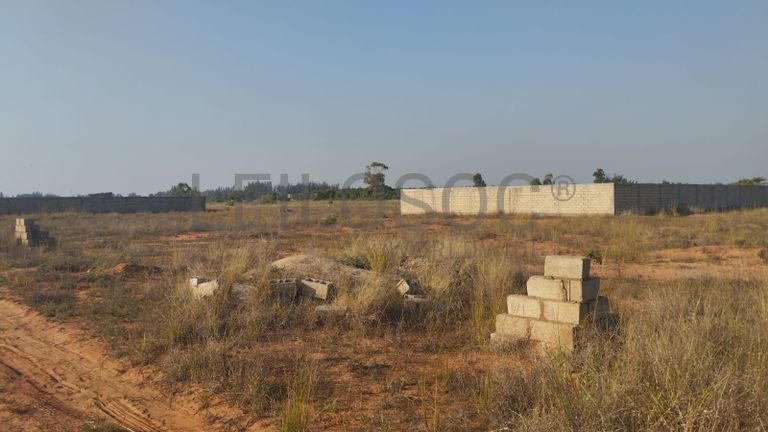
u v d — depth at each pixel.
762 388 4.88
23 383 7.09
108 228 33.38
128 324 9.50
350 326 8.98
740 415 4.63
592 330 7.13
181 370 6.89
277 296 9.95
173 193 72.81
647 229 26.23
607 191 37.19
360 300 9.38
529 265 14.52
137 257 18.80
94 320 9.84
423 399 5.61
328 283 10.18
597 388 4.88
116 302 11.05
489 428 5.06
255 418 5.67
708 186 43.56
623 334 7.03
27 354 8.32
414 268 12.20
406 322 9.21
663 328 6.76
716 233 24.62
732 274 13.75
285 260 12.24
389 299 9.58
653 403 4.70
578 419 4.59
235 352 7.47
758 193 49.09
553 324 7.35
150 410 6.16
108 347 8.27
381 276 10.71
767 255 17.58
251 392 6.11
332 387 6.41
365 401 5.98
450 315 9.56
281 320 9.09
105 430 5.62
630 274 14.59
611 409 4.62
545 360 5.99
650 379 5.06
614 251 19.06
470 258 12.86
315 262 11.98
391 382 6.43
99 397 6.59
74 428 5.73
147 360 7.53
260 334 8.48
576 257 7.50
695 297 9.44
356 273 11.61
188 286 10.51
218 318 8.91
